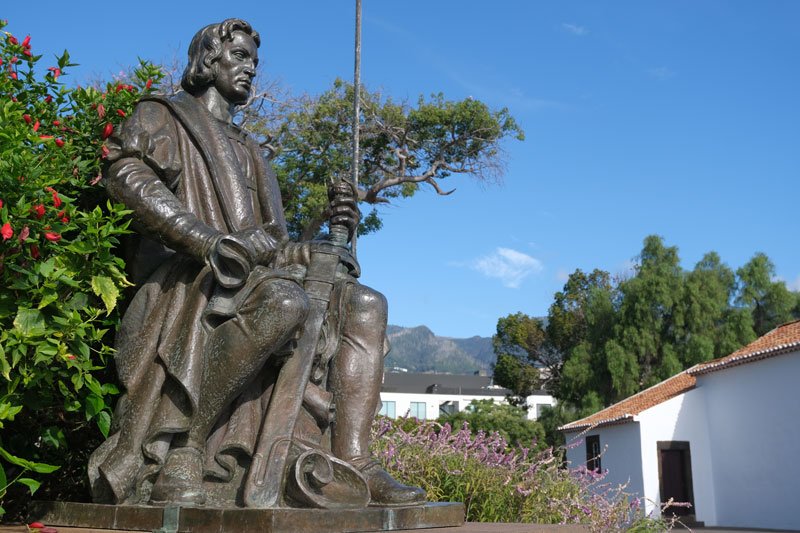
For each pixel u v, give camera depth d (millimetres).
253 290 2918
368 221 20156
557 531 3256
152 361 2971
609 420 22391
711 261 33375
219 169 3354
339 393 3348
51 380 2834
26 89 3543
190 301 2998
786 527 19422
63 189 3309
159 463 2816
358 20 14781
